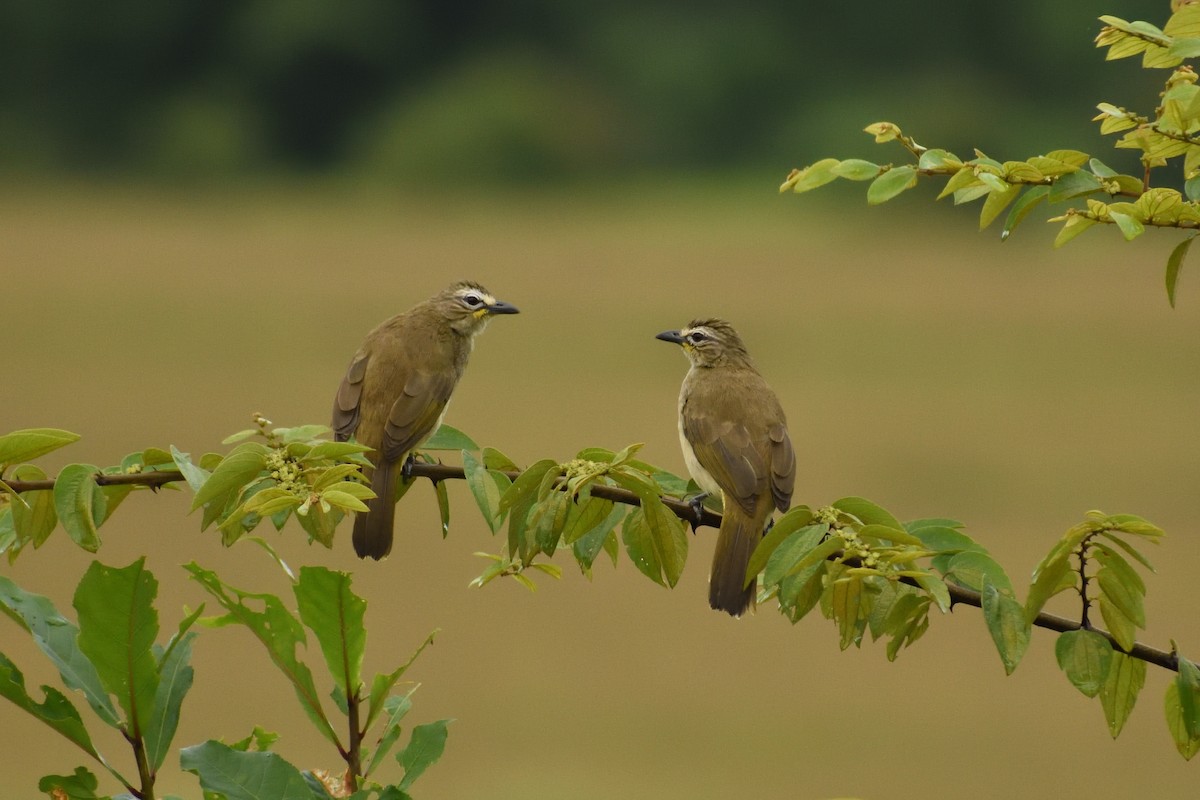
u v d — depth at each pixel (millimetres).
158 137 51844
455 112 49938
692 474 7422
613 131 50312
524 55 52875
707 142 50000
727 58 49500
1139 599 4500
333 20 51812
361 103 53156
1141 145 4734
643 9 52250
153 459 4973
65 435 4656
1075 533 4422
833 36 49812
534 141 49438
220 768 3787
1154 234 36406
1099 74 47938
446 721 4043
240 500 4816
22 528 4980
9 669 3830
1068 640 4531
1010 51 48625
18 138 51375
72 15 51500
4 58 51594
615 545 5355
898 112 46875
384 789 3844
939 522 4781
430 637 4082
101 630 3799
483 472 5117
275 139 52625
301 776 3820
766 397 7418
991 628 4570
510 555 5023
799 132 48531
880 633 4711
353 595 3996
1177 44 4527
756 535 6898
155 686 3842
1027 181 4688
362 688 4102
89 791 3855
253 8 52344
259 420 4562
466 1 52906
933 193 41281
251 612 4027
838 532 4586
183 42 52812
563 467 4926
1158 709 14461
